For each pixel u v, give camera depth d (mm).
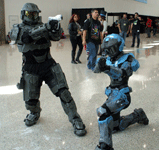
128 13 23250
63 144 2297
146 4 27156
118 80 2105
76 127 2467
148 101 3418
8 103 3369
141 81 4566
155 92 3840
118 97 2025
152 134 2463
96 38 5230
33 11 2193
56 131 2564
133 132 2514
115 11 21172
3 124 2723
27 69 2375
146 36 18344
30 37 2135
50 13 15477
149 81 4559
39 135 2480
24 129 2611
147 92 3848
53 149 2211
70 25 6121
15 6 12914
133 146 2238
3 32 12336
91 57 5422
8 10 12648
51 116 2945
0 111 3084
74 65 6191
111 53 2057
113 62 2109
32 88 2426
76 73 5277
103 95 3723
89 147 2236
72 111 2480
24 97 2514
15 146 2268
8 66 5984
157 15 30953
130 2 23391
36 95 2494
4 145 2281
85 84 4375
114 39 2014
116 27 9703
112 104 1992
